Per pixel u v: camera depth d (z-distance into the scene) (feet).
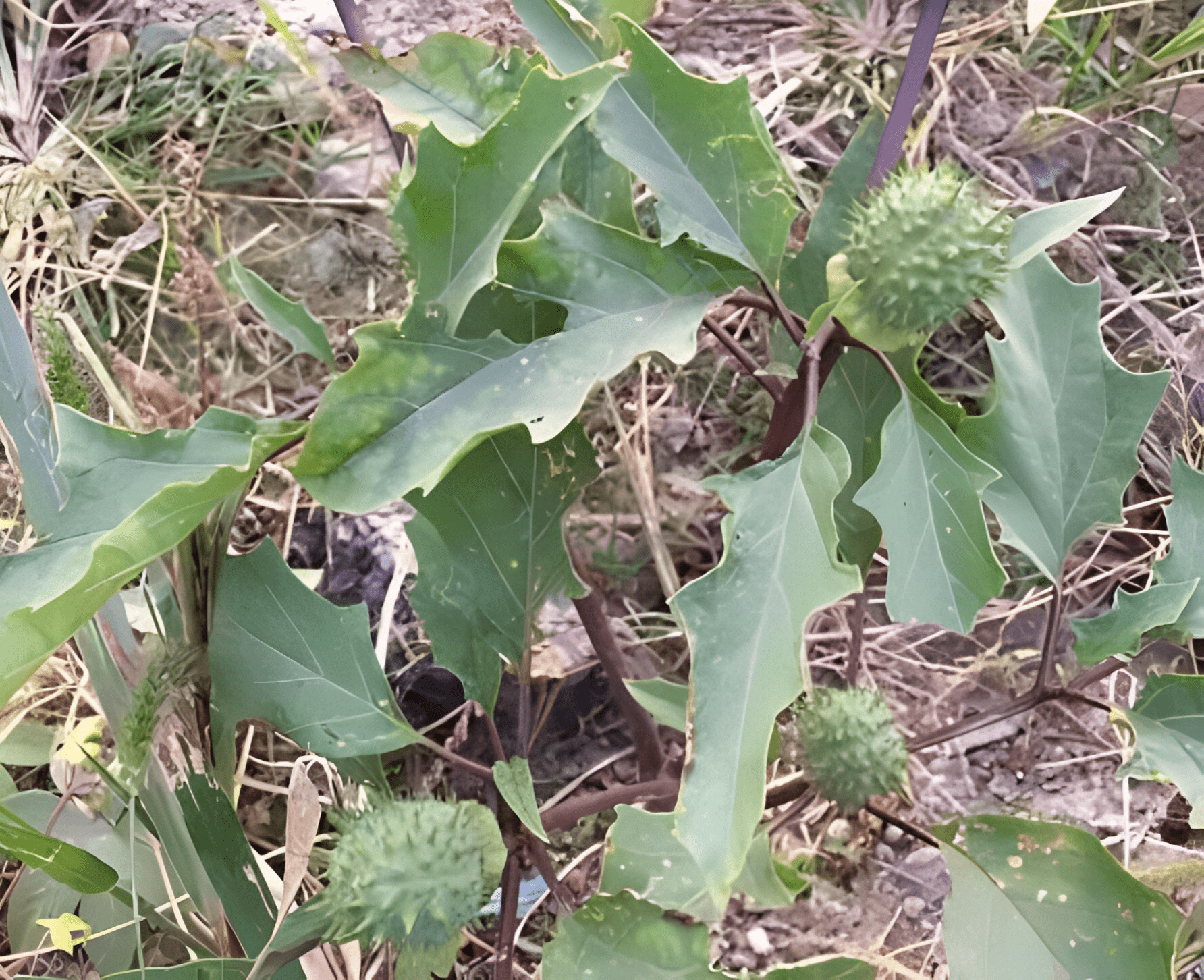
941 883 1.74
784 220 1.26
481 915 1.72
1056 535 1.42
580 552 2.03
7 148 2.13
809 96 2.24
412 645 1.89
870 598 1.99
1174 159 2.21
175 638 1.53
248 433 1.28
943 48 2.25
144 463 1.25
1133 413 1.40
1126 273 2.17
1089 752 1.85
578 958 1.26
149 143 2.23
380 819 1.26
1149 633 1.47
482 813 1.30
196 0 2.28
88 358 1.86
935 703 1.91
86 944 1.61
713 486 1.21
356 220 2.16
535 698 1.89
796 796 1.43
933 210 1.22
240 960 1.40
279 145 2.21
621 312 1.25
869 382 1.50
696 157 1.26
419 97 1.30
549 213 1.26
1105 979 1.31
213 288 2.06
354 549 1.95
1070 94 2.26
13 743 1.77
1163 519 2.01
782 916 1.72
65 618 1.19
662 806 1.51
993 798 1.82
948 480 1.28
